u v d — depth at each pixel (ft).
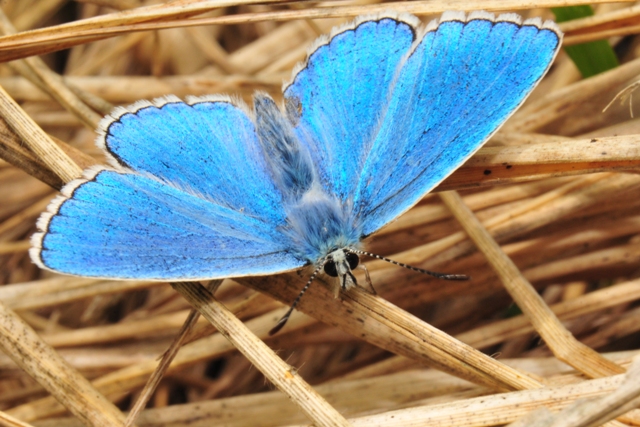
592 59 0.53
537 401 0.46
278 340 0.52
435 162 0.47
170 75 0.60
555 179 0.52
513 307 0.53
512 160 0.48
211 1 0.48
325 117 0.49
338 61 0.49
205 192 0.48
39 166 0.48
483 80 0.47
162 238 0.46
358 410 0.50
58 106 0.57
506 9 0.49
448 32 0.47
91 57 0.59
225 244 0.47
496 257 0.50
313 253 0.47
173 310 0.54
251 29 0.60
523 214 0.52
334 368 0.53
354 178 0.48
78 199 0.46
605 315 0.53
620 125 0.52
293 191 0.47
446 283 0.52
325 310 0.48
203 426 0.50
